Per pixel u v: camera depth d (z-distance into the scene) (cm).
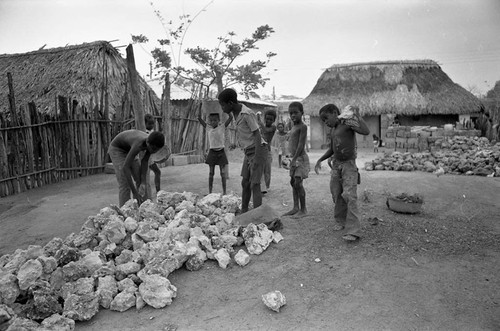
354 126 409
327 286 331
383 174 863
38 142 844
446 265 356
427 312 289
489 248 392
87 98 1131
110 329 290
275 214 455
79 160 935
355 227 414
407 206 506
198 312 305
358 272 349
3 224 541
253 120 463
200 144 1232
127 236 411
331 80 2344
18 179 790
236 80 1259
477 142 1288
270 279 347
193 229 412
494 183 719
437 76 2239
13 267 343
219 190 684
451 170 914
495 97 2491
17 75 1286
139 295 321
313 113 2250
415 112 2086
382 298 309
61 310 309
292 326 281
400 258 372
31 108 830
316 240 421
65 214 566
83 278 338
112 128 1003
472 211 527
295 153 497
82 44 1301
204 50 1225
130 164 463
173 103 1827
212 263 380
